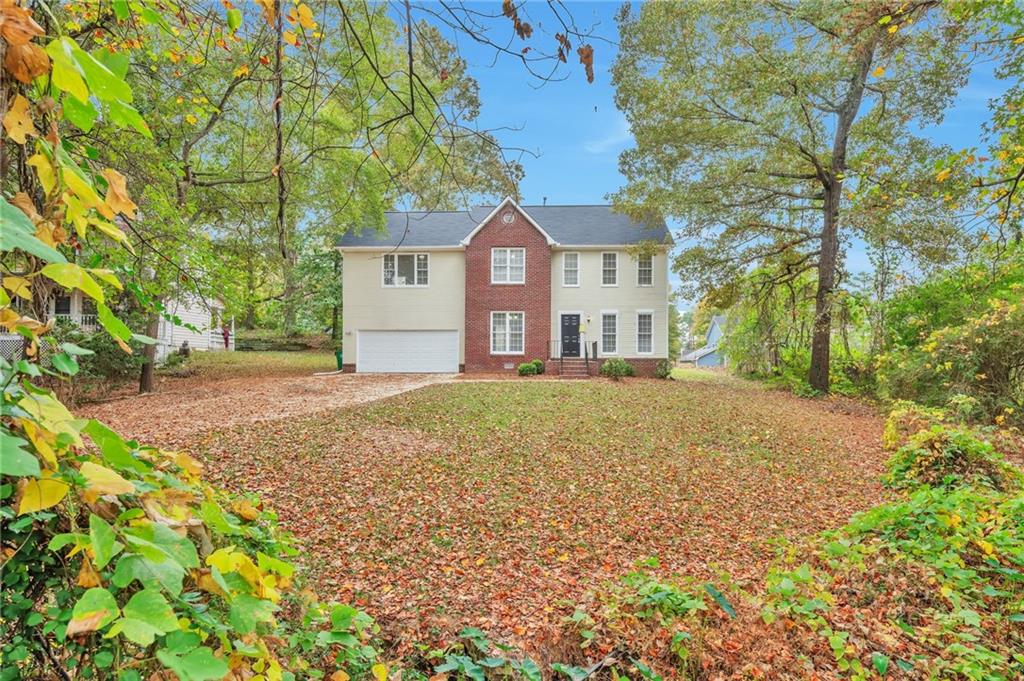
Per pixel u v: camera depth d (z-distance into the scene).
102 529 0.82
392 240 22.95
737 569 5.23
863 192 10.23
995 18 6.27
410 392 15.03
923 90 14.12
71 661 0.94
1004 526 4.50
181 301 7.81
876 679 2.92
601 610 3.79
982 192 6.58
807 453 10.16
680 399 14.73
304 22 2.30
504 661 2.72
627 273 22.28
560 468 9.11
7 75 0.78
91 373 13.20
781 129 15.84
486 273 22.17
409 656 3.39
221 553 1.07
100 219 0.95
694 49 15.84
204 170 11.84
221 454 8.34
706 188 17.72
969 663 2.90
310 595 2.02
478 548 5.98
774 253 19.45
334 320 30.14
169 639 0.85
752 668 3.04
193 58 3.08
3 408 0.75
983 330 11.48
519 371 20.98
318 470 8.16
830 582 4.06
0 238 0.65
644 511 7.36
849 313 18.86
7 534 0.87
